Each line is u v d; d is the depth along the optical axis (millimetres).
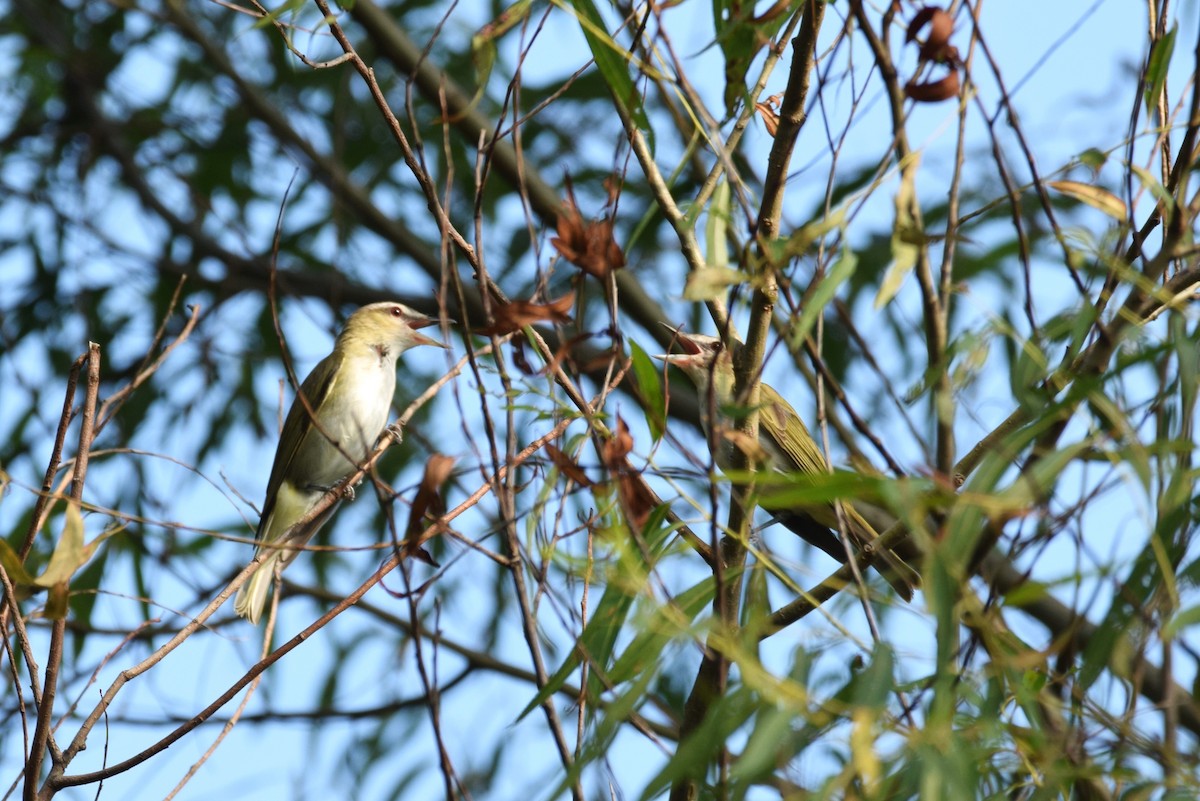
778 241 5168
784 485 5766
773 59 6453
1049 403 5223
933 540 4859
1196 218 5820
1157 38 5906
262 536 11797
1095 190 5324
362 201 15586
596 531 5402
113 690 6324
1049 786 4723
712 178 6188
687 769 4777
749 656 4887
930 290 5359
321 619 6258
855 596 5168
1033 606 10031
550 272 6340
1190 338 5355
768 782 4934
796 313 5000
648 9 5582
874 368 5098
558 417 5938
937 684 4617
